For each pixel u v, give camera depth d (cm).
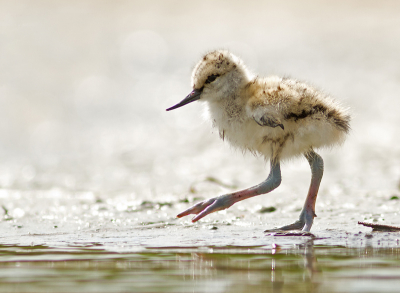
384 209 902
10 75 2500
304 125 752
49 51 2795
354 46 2716
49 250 645
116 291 468
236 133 816
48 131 1991
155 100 2241
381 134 1571
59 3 3419
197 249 640
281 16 3294
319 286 476
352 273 518
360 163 1345
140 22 3206
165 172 1389
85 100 2278
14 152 1778
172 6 3441
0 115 2119
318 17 3262
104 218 888
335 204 955
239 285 482
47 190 1233
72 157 1647
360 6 3409
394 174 1236
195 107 2064
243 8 3441
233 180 1246
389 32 2909
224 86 825
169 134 1777
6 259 595
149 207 981
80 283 493
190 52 2781
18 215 920
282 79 830
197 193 1122
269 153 792
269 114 742
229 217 881
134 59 2720
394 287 470
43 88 2389
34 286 485
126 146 1722
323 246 648
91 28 3098
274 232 741
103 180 1342
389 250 621
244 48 2773
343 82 2169
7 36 2941
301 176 1299
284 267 544
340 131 773
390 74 2231
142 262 574
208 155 1505
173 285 485
